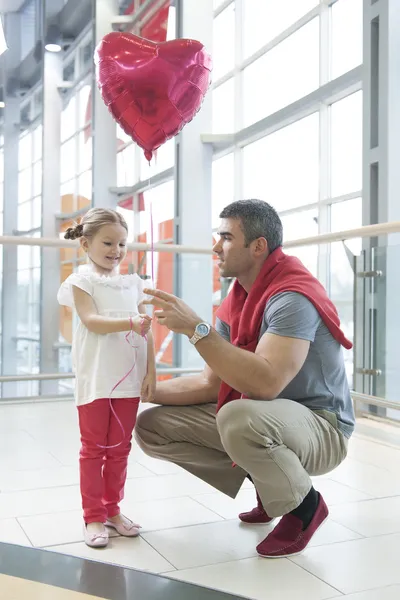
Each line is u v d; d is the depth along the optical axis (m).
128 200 7.98
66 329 3.85
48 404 3.46
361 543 1.50
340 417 1.54
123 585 1.25
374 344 3.05
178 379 1.74
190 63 1.71
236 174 6.71
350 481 2.03
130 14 7.77
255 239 1.53
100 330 1.52
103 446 1.54
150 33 7.41
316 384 1.52
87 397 1.54
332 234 2.91
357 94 4.93
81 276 1.59
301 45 5.68
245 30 6.58
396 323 2.93
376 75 4.45
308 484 1.41
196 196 6.79
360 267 3.10
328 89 5.07
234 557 1.42
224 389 1.56
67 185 8.63
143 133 1.80
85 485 1.52
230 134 6.62
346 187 5.10
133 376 1.57
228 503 1.81
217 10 7.04
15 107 9.42
